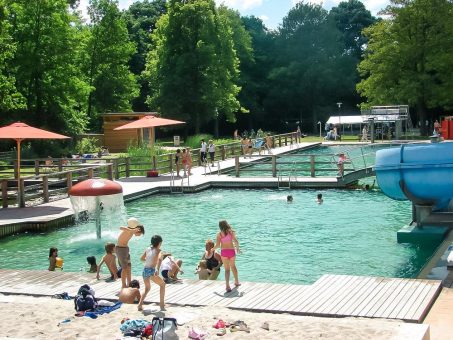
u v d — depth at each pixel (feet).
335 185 100.63
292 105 284.00
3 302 39.68
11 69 152.46
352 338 30.53
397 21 203.31
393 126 210.38
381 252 58.08
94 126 208.23
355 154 159.33
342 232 67.26
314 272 51.90
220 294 40.70
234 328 32.55
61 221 72.54
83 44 169.17
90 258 51.03
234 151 153.99
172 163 118.21
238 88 226.58
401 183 63.05
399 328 31.76
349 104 284.00
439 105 212.23
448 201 63.62
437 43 199.11
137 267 54.95
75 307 37.17
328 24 279.28
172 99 210.38
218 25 218.59
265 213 79.97
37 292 42.52
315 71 274.16
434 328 33.37
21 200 80.53
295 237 65.36
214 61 211.20
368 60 213.66
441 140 64.95
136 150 131.85
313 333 31.55
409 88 199.11
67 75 158.20
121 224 74.13
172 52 213.05
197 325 33.76
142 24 297.53
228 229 41.57
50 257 51.98
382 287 40.88
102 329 33.53
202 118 217.56
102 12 207.00
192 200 92.48
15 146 155.53
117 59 207.82
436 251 52.65
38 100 156.25
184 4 210.79
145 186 99.96
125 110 213.66
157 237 37.45
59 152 149.89
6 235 67.72
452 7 198.49
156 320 30.37
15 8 150.00
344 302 37.96
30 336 32.55
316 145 188.96
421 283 41.50
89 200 67.21
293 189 101.71
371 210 80.38
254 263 55.11
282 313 36.70
